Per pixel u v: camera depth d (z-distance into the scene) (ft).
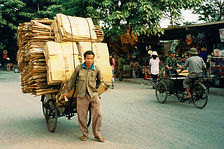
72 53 15.70
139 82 51.88
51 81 15.01
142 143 14.64
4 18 110.63
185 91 27.40
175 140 15.17
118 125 18.62
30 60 15.99
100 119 15.10
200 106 25.14
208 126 18.29
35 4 117.50
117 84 49.57
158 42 61.98
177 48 57.21
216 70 39.60
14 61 137.28
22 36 17.76
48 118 17.53
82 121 15.12
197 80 24.97
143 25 48.78
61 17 16.22
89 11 49.75
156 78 41.14
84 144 14.47
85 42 16.39
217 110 23.93
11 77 70.38
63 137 15.81
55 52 15.19
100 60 16.40
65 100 14.79
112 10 51.72
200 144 14.47
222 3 80.12
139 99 30.50
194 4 52.29
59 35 15.98
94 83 15.05
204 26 46.34
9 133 16.71
